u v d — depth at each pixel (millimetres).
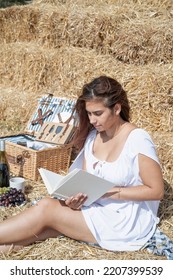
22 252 2535
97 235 2488
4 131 4625
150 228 2570
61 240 2600
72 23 4949
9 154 3730
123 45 4492
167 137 3816
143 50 4410
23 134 4105
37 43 5539
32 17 5527
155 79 4004
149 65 4359
